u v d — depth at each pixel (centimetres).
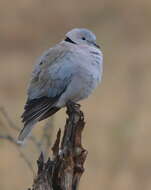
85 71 1116
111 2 3269
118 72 2405
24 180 1656
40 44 2958
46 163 955
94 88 1138
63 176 955
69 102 1129
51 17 3206
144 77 2350
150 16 3153
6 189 1644
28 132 1095
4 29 3033
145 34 2955
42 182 949
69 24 3178
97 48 1145
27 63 2595
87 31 1150
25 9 3225
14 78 2405
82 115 1018
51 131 1194
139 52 2661
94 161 1753
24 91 2292
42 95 1116
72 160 959
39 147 1188
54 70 1112
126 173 1709
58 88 1115
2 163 1706
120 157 1769
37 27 3108
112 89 2241
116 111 2042
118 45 2792
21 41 2950
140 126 1894
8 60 2636
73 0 3328
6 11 3189
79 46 1132
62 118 1823
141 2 3247
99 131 1880
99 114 2017
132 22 3094
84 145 1816
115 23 3109
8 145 1733
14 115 1994
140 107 2078
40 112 1112
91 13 3241
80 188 1653
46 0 3284
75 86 1117
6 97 2233
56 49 1131
